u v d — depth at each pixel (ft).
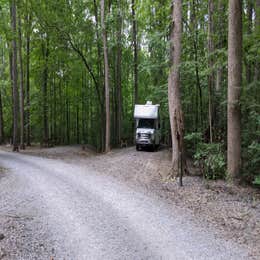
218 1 41.81
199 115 51.24
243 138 37.40
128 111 111.24
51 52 84.43
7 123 111.14
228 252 17.29
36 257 16.08
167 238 19.22
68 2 71.72
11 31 71.00
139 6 51.90
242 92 34.12
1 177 37.78
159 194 30.81
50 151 74.23
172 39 38.34
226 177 34.86
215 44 41.01
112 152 68.95
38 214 23.29
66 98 99.91
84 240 18.67
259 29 37.65
